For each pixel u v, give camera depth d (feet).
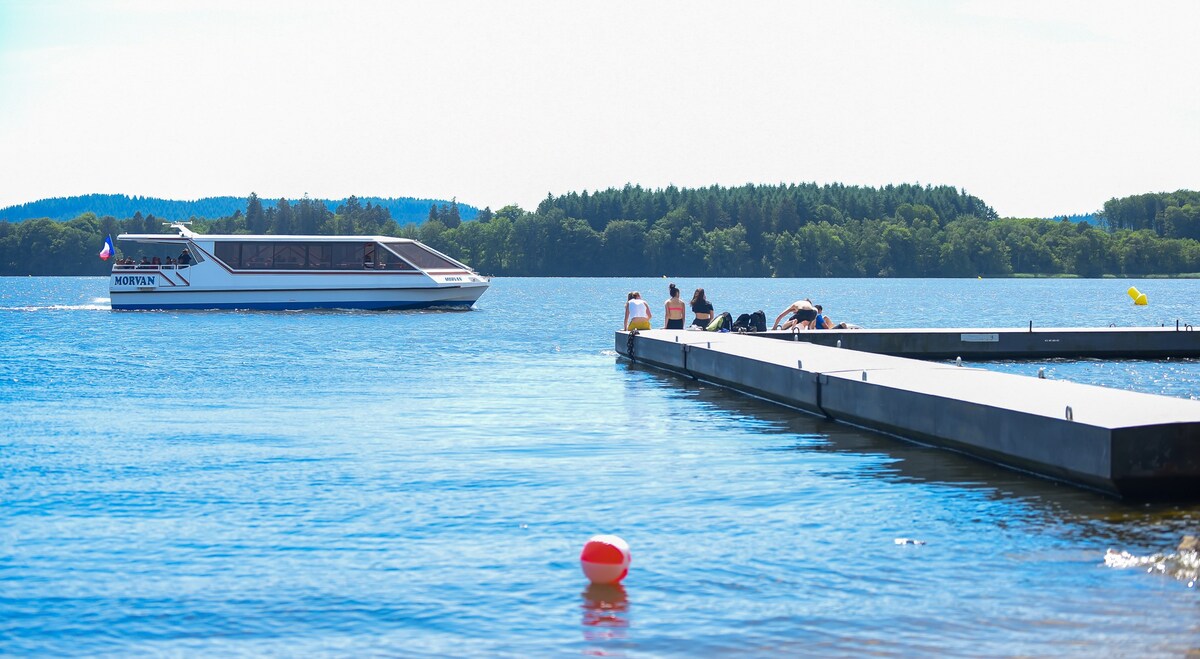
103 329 153.38
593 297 332.19
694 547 31.24
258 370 90.99
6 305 251.80
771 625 24.56
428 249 210.79
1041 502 37.06
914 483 40.52
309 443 50.55
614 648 23.32
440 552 30.83
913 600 26.21
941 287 504.02
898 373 57.06
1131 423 37.17
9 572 28.89
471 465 44.57
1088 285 556.51
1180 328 104.32
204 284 204.23
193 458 46.29
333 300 206.69
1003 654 22.71
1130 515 35.06
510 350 115.85
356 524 34.12
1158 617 24.81
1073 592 26.73
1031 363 95.76
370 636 24.21
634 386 77.20
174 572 28.94
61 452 47.80
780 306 282.36
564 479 41.52
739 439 51.57
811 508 36.32
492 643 23.71
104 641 24.00
